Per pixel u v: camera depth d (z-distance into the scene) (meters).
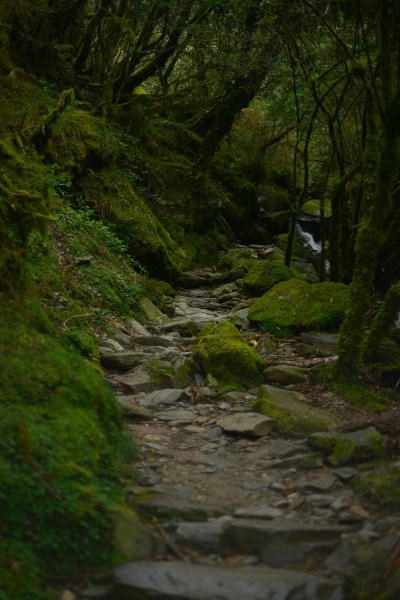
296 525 3.62
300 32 9.49
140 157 12.52
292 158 18.38
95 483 3.67
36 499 3.30
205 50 12.81
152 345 7.39
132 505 3.74
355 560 3.26
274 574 3.19
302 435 4.95
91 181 10.28
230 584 3.07
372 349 6.13
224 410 5.62
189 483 4.20
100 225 9.46
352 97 9.84
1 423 3.56
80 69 13.09
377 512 3.85
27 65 11.14
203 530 3.54
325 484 4.19
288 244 11.00
